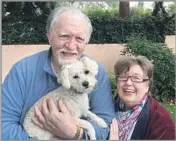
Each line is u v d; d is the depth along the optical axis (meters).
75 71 1.00
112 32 2.70
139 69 1.00
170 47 2.64
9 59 2.66
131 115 0.99
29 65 1.00
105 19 2.70
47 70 1.00
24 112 1.00
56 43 0.98
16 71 1.00
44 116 0.96
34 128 0.98
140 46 2.28
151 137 0.94
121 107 1.05
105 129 1.00
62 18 0.98
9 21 2.82
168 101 2.21
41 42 2.84
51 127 0.96
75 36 0.98
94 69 1.02
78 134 0.96
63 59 0.99
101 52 2.60
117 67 1.03
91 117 1.02
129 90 1.00
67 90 1.01
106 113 1.03
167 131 0.93
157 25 2.71
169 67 2.22
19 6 2.83
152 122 0.95
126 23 2.70
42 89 1.00
